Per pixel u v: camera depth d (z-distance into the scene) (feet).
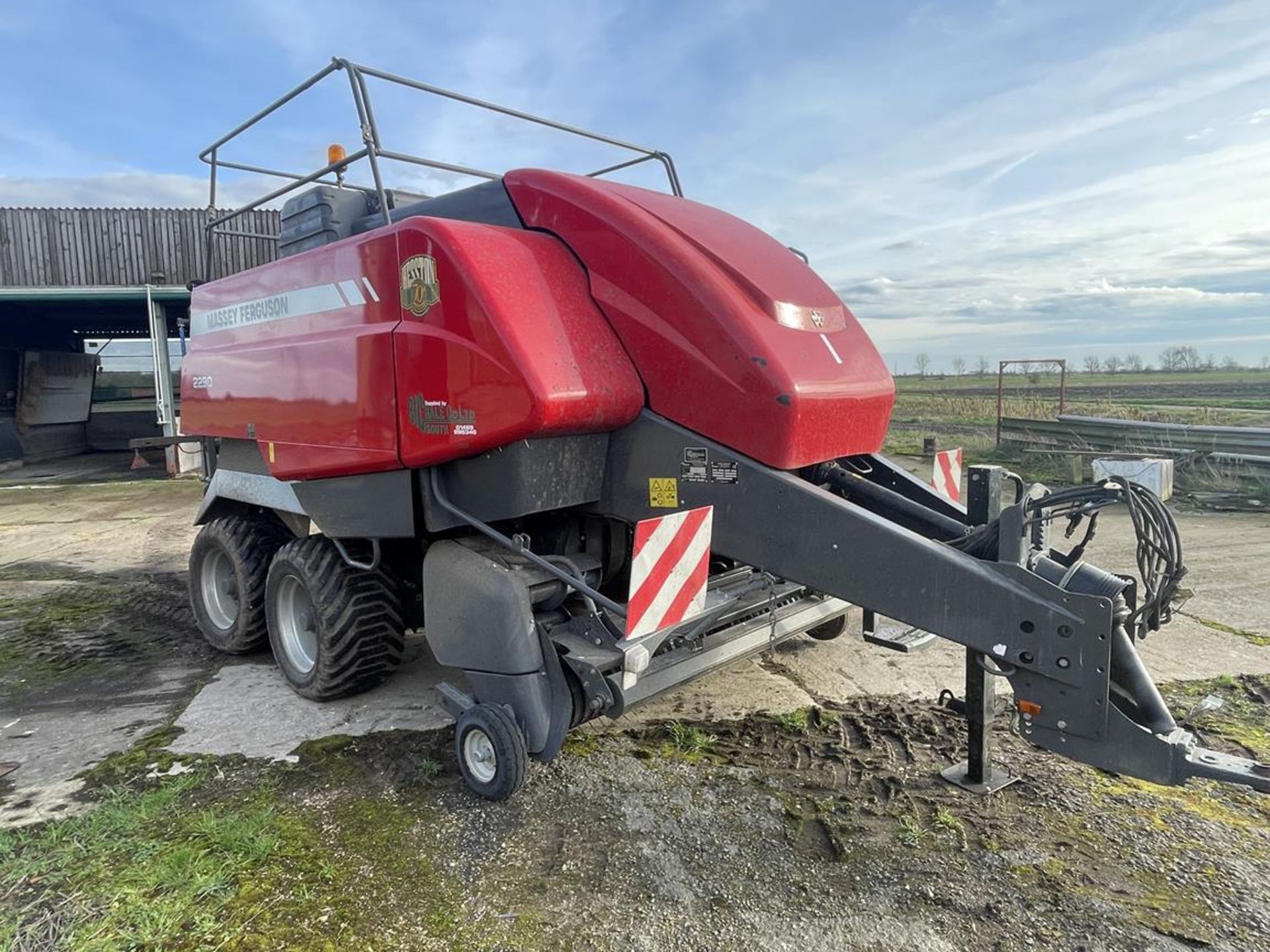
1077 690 7.93
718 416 9.66
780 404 9.18
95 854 9.03
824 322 10.75
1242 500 28.63
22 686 14.29
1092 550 22.57
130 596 20.22
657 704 12.76
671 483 10.14
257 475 14.19
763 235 11.93
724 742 11.48
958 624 8.45
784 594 12.01
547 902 8.14
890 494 10.73
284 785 10.52
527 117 13.78
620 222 10.16
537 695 9.66
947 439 48.32
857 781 10.36
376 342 10.88
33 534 29.04
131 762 11.21
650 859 8.82
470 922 7.88
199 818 9.71
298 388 12.41
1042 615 7.99
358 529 11.86
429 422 10.34
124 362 69.72
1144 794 9.98
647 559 8.58
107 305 50.88
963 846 8.93
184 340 23.94
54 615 18.66
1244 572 19.98
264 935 7.72
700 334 9.67
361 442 11.33
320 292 12.05
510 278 9.80
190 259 47.26
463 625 10.21
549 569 9.71
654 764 10.85
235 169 16.67
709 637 11.09
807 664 14.52
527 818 9.62
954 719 12.10
